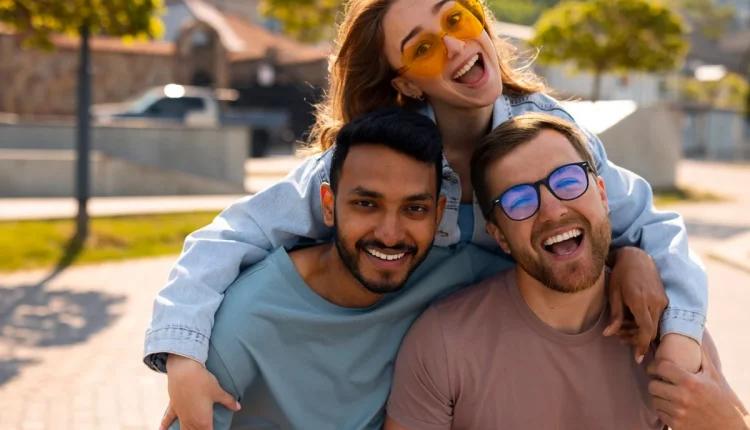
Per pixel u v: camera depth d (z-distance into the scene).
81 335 3.47
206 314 1.36
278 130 13.89
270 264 1.41
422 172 1.31
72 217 5.75
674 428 1.35
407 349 1.41
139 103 12.35
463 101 1.45
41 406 2.67
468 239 1.53
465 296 1.42
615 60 10.23
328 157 1.48
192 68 16.69
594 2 10.14
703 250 5.40
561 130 1.36
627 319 1.41
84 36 5.30
